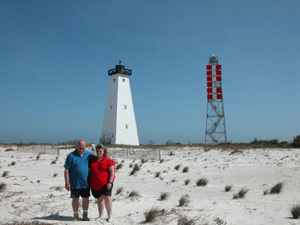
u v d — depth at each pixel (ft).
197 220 18.94
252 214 20.63
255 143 138.51
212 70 203.92
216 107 199.62
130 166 67.97
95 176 19.66
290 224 17.52
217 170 59.26
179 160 86.89
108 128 176.86
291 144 118.21
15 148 128.77
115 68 182.91
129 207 24.91
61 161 81.00
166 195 28.96
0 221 19.11
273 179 42.65
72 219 20.03
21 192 31.40
